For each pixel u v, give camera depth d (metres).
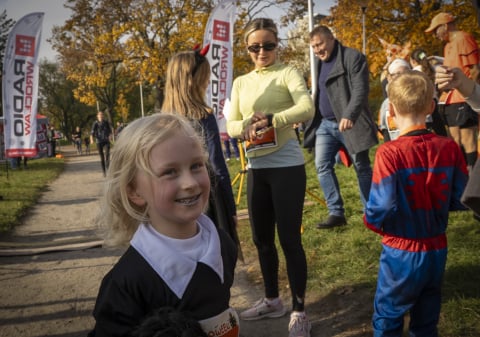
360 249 4.21
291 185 2.83
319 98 4.98
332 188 5.04
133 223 1.47
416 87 2.18
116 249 5.26
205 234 1.42
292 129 2.93
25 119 9.32
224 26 9.12
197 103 2.60
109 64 25.17
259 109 3.00
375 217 2.17
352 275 3.69
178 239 1.34
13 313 3.61
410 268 2.17
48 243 5.73
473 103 2.00
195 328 1.16
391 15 19.14
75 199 9.76
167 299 1.29
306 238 4.70
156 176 1.26
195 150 1.30
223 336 1.38
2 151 22.11
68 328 3.31
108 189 1.38
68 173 17.09
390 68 4.74
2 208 8.23
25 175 15.48
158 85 23.86
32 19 9.27
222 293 1.39
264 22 2.98
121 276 1.29
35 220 7.47
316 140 5.07
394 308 2.25
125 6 22.70
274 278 3.18
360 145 4.69
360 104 4.49
